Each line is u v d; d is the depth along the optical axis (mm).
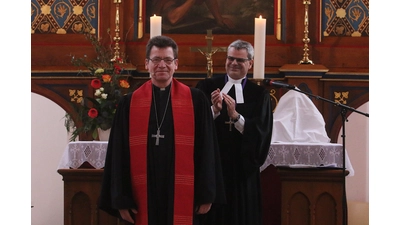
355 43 7758
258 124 5289
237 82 5609
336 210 5801
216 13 7734
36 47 7719
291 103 6547
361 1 7812
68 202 5910
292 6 7746
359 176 10492
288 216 5844
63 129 11070
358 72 7645
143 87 4809
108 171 4645
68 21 7801
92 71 6781
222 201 4617
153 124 4668
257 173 5543
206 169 4570
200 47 6980
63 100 7637
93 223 5883
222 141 5391
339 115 7609
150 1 7777
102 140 6352
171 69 4707
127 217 4559
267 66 7684
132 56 7699
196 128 4715
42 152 11078
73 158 6020
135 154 4617
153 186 4578
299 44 7688
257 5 7754
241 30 7723
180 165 4605
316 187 5824
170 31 7738
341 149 5918
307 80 7465
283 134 6410
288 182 5848
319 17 7762
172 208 4555
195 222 4617
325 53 7723
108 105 6312
